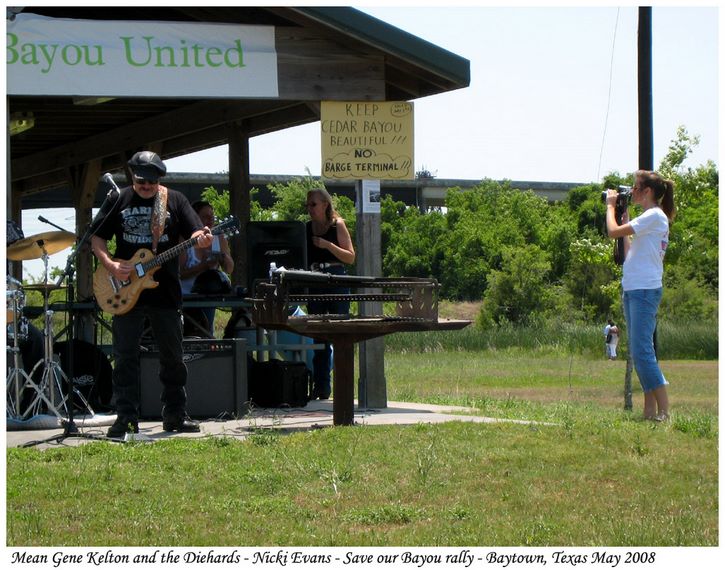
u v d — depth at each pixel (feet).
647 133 49.34
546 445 26.40
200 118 48.62
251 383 36.14
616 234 30.58
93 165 59.16
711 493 22.53
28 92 32.22
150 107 50.03
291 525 20.29
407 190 191.31
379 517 20.66
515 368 83.30
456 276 168.66
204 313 37.01
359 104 35.12
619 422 29.76
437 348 107.04
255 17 35.58
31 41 32.27
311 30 34.65
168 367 29.09
